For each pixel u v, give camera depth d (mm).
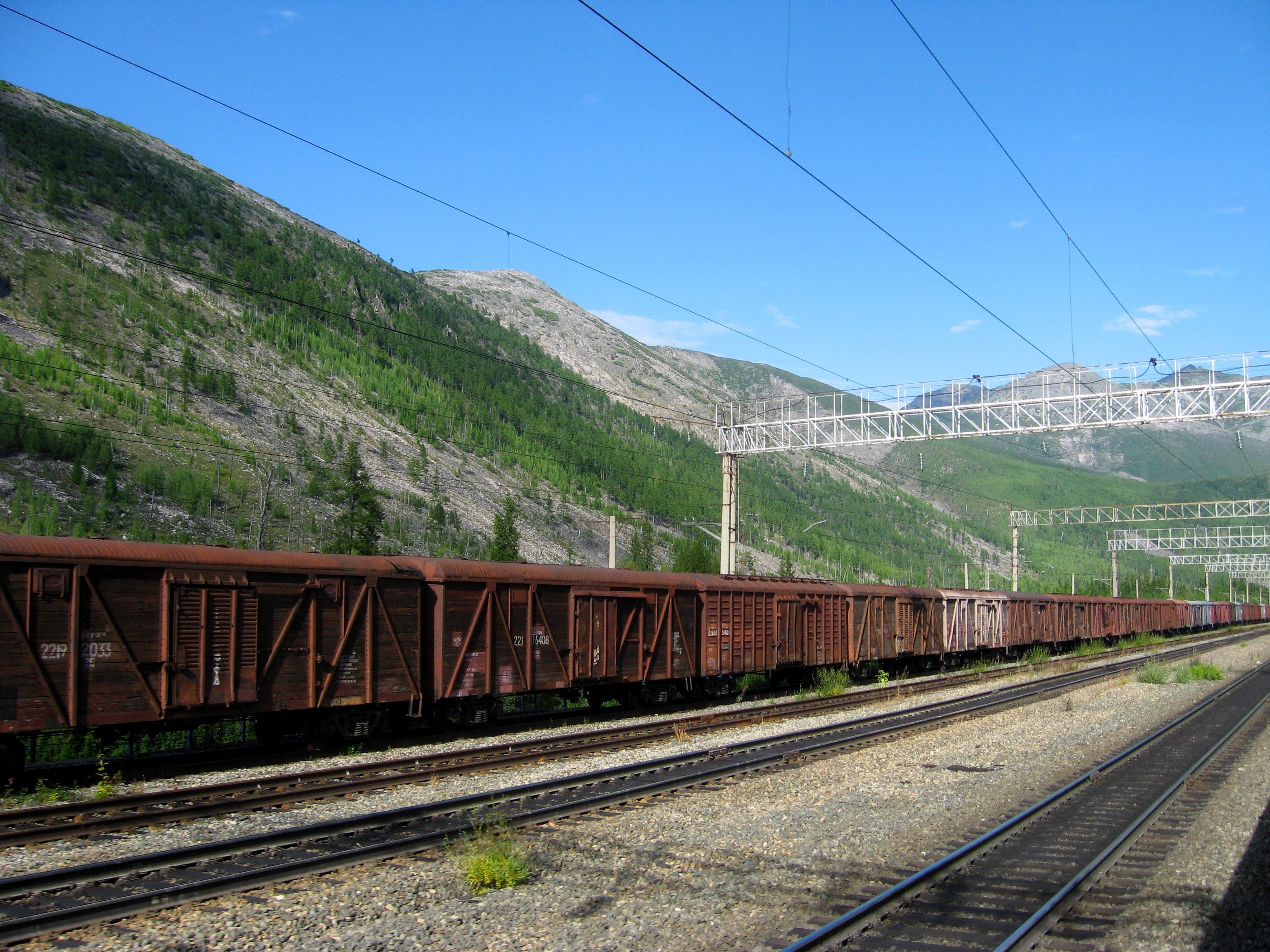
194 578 15711
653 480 170750
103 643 14609
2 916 7949
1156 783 15539
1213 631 95000
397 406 152625
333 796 13344
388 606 18625
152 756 16031
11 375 97188
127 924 7984
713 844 11227
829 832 11883
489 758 16406
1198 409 30047
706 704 27281
